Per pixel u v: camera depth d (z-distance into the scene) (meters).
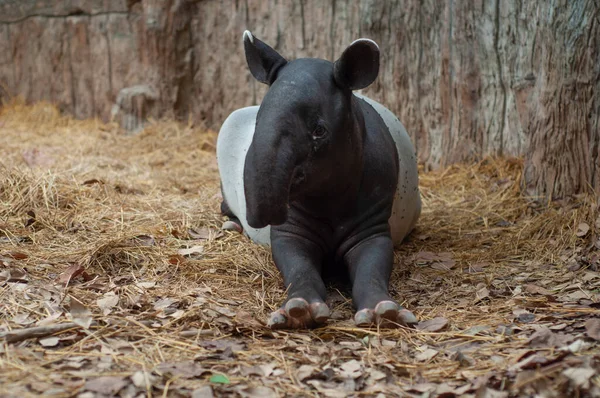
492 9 6.64
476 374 3.11
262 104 3.66
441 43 7.07
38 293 3.96
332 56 8.09
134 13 9.54
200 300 3.95
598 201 5.20
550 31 5.58
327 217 4.23
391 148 4.48
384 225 4.31
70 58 10.17
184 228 5.22
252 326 3.64
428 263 4.83
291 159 3.50
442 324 3.67
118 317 3.64
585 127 5.52
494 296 4.19
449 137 7.12
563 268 4.60
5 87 10.78
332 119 3.73
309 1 8.21
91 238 4.93
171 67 9.34
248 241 5.04
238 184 5.20
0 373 2.95
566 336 3.40
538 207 5.70
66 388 2.85
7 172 5.73
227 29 9.02
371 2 7.48
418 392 2.99
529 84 6.46
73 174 6.55
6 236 4.94
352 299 4.00
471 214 5.84
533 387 2.91
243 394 2.89
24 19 10.46
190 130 9.12
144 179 7.00
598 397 2.80
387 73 7.52
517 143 6.64
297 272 3.97
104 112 9.91
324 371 3.13
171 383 2.96
